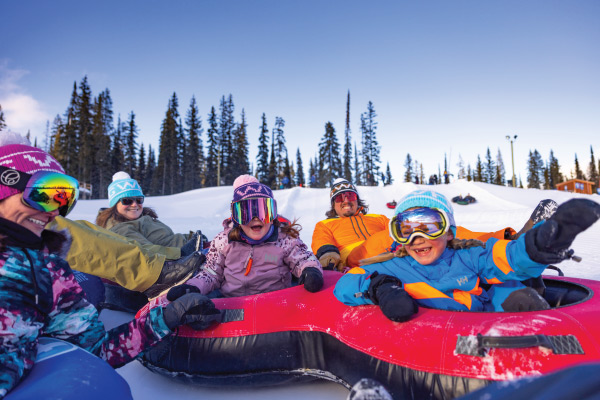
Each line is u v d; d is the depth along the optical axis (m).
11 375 1.18
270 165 57.66
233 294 2.71
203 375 2.18
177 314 1.86
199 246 3.74
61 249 1.60
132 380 2.37
